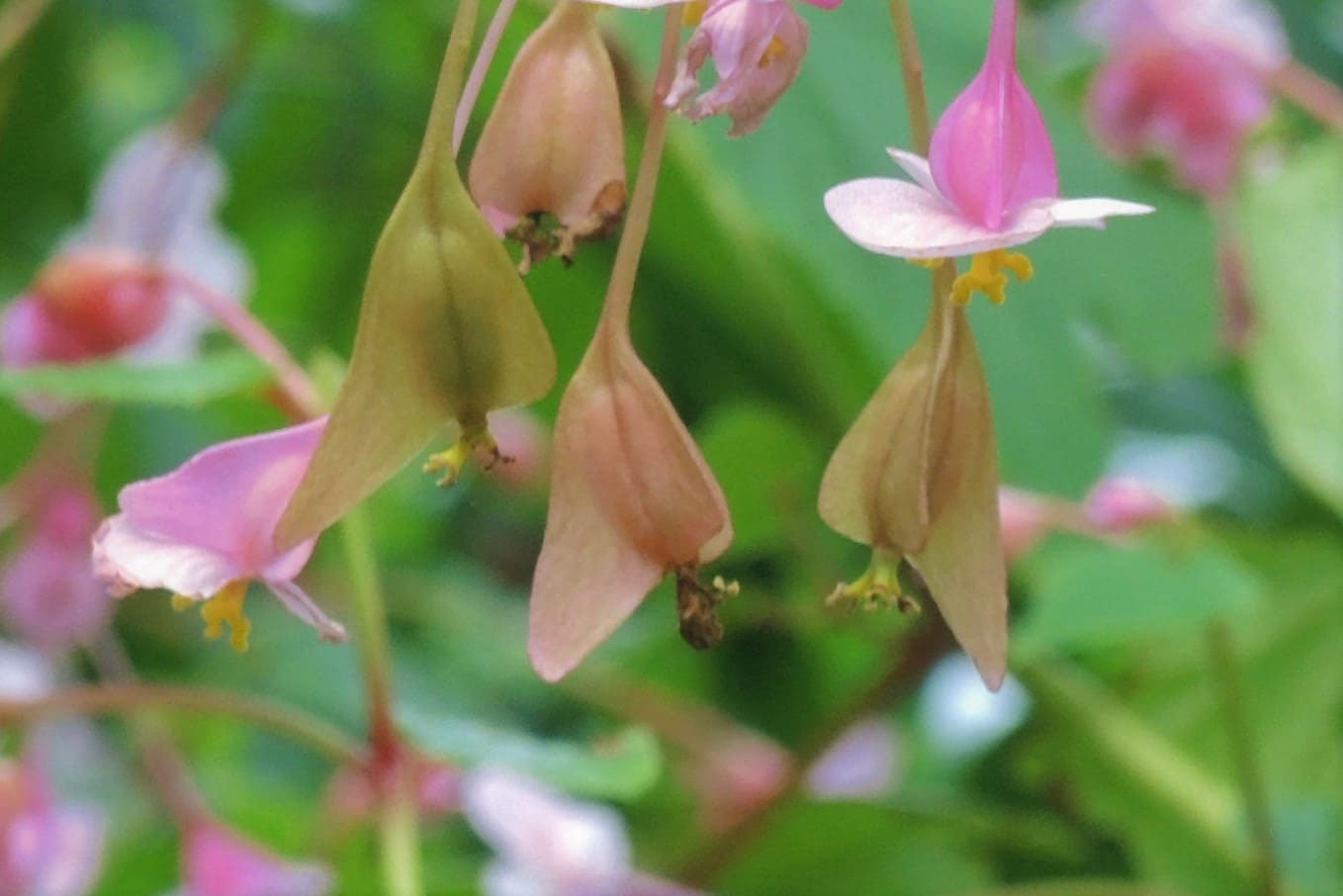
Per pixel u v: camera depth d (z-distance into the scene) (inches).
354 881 27.6
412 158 39.2
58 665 30.4
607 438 17.8
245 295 32.6
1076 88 36.0
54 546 27.8
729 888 31.4
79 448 28.1
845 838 30.6
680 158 28.2
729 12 17.7
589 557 17.8
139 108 41.0
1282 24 41.0
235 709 22.2
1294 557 31.3
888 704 29.5
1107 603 23.9
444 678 41.9
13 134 37.4
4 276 38.5
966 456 18.0
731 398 34.5
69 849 25.0
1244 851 28.7
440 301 17.6
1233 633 30.0
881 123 25.2
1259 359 28.9
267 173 40.6
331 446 17.6
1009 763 32.0
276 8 34.9
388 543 42.6
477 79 17.7
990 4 26.3
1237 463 38.7
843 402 29.2
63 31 36.8
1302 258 29.2
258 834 31.3
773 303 29.9
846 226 17.6
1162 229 28.9
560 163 17.9
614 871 28.1
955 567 18.0
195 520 18.2
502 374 17.7
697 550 17.8
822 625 31.8
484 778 28.2
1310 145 32.4
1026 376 26.7
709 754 33.2
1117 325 28.0
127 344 25.4
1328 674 31.0
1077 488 26.4
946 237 17.5
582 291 33.7
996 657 18.0
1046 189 17.8
